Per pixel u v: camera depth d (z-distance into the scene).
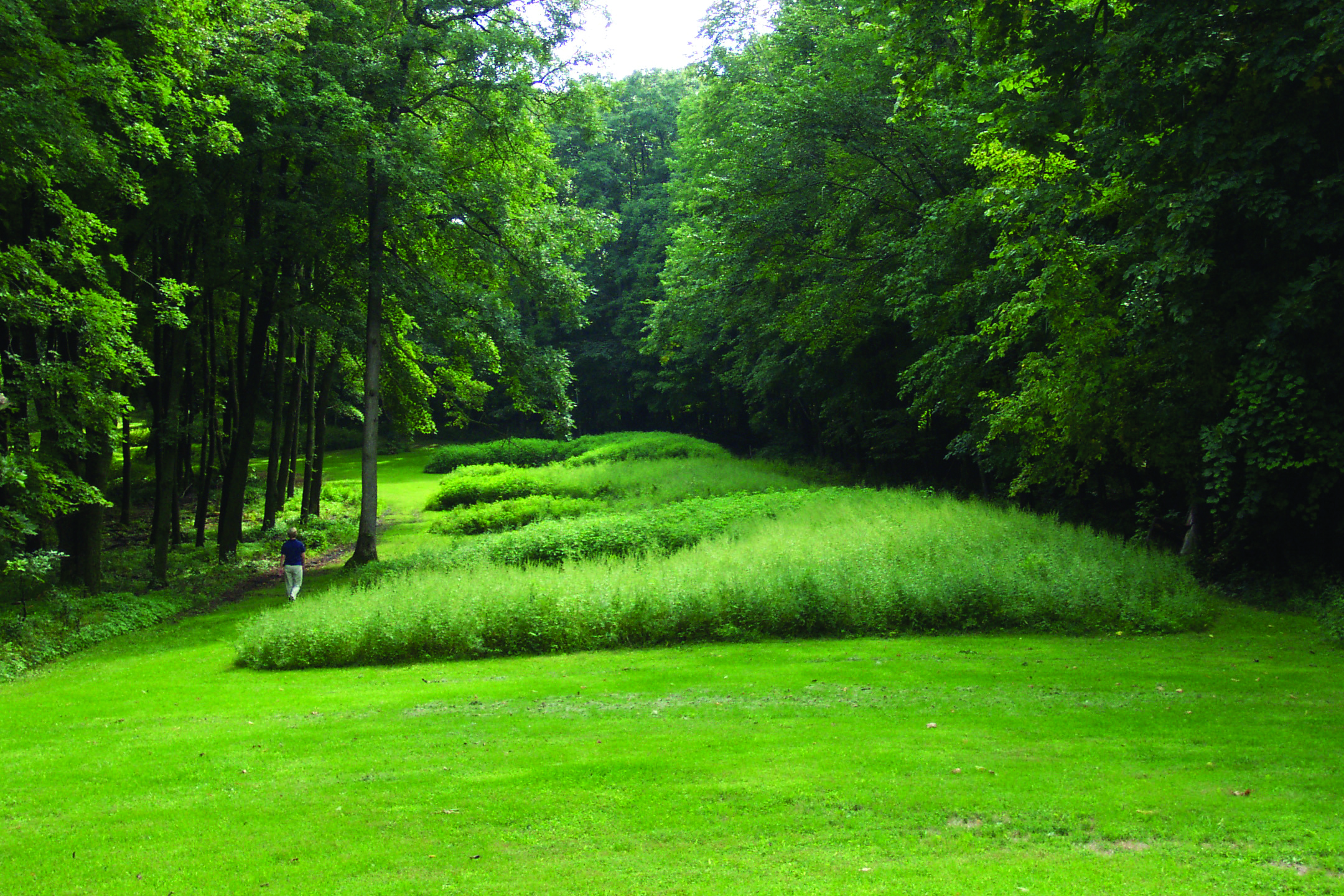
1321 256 11.89
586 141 24.50
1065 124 13.55
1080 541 15.74
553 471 38.25
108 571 20.86
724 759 6.80
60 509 14.59
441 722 8.46
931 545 15.38
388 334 27.22
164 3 14.59
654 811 5.77
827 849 5.08
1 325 16.56
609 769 6.66
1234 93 12.04
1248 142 11.50
